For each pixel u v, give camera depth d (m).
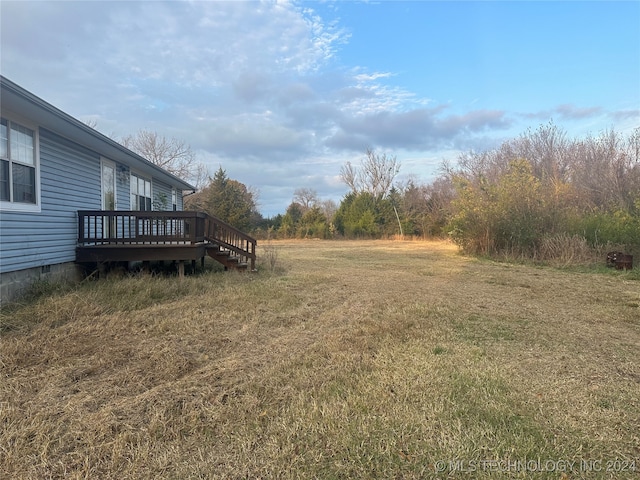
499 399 2.95
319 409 2.78
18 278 6.02
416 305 6.34
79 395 3.01
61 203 7.27
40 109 5.64
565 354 4.05
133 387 3.19
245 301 6.35
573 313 5.98
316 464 2.18
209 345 4.29
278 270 10.61
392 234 30.94
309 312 5.90
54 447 2.34
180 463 2.20
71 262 7.66
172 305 6.00
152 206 13.53
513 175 15.10
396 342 4.39
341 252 18.30
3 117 5.64
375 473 2.10
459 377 3.37
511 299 7.09
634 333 4.89
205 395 3.02
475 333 4.81
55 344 4.07
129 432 2.48
